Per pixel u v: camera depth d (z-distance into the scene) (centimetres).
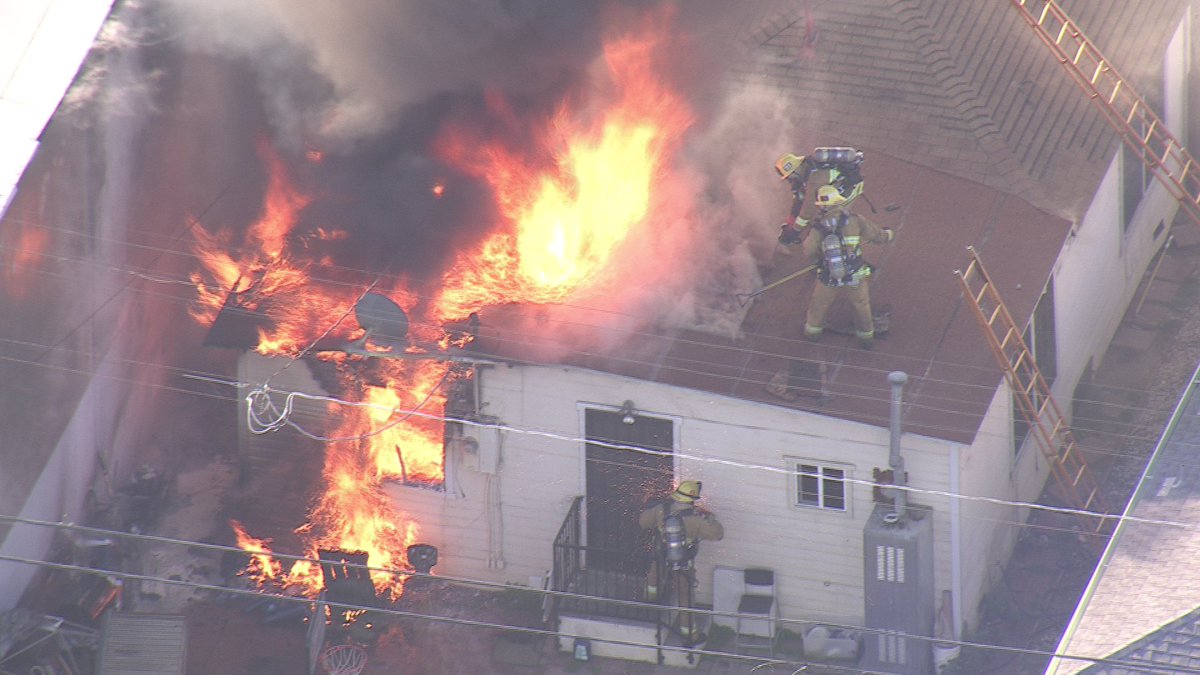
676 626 8431
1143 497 7512
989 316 8544
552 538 8738
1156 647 6644
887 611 8131
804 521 8331
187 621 8406
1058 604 8631
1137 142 9925
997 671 8238
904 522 8031
